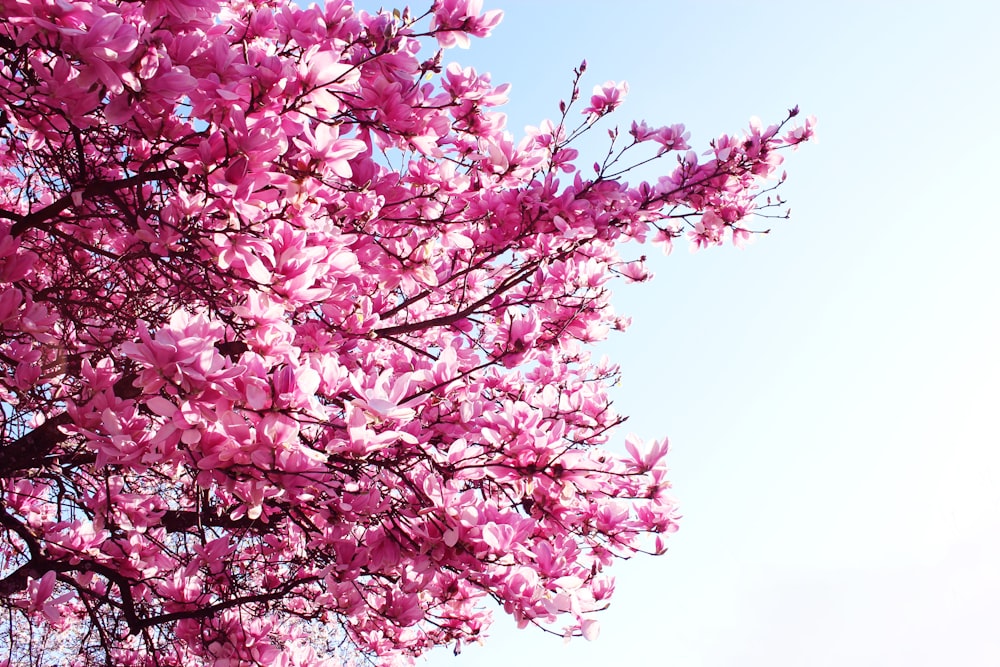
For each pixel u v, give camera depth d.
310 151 2.81
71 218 3.43
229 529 4.36
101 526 3.34
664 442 3.63
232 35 3.29
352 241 3.34
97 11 2.13
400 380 2.63
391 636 5.38
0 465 3.26
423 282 4.33
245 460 2.38
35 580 3.19
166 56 2.32
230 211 2.64
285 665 4.26
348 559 3.24
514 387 5.60
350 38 3.09
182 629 4.29
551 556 3.16
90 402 2.61
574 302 5.17
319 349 3.99
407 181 4.23
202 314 2.25
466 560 2.91
